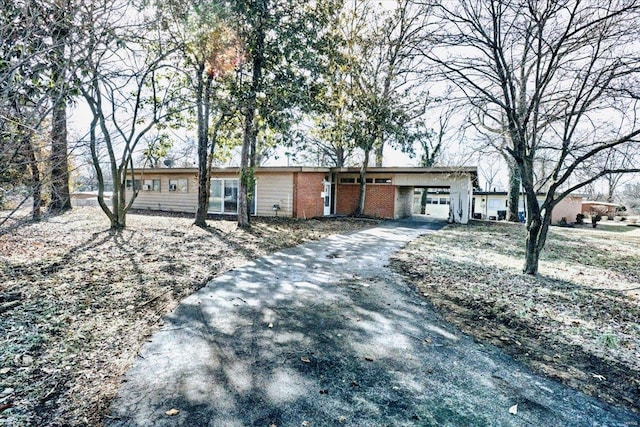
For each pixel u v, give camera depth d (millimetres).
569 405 2803
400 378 3111
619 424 2588
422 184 18469
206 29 9273
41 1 3354
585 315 4770
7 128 3430
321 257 8031
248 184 12930
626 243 12523
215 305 4816
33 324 3928
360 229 13648
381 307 4863
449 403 2775
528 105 6957
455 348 3723
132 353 3469
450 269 7066
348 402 2754
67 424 2436
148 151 12188
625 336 4133
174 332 3963
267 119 10922
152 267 6641
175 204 20812
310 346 3678
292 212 17609
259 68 10852
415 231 13375
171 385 2930
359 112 17172
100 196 11062
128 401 2705
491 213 28875
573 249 10820
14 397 2680
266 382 2998
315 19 11258
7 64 3240
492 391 2957
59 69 3795
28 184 4012
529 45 6379
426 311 4766
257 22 9984
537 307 5023
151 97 11188
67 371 3098
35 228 10680
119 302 4789
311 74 11594
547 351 3721
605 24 5762
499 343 3871
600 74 5828
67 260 6809
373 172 19469
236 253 8273
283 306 4832
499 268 7305
